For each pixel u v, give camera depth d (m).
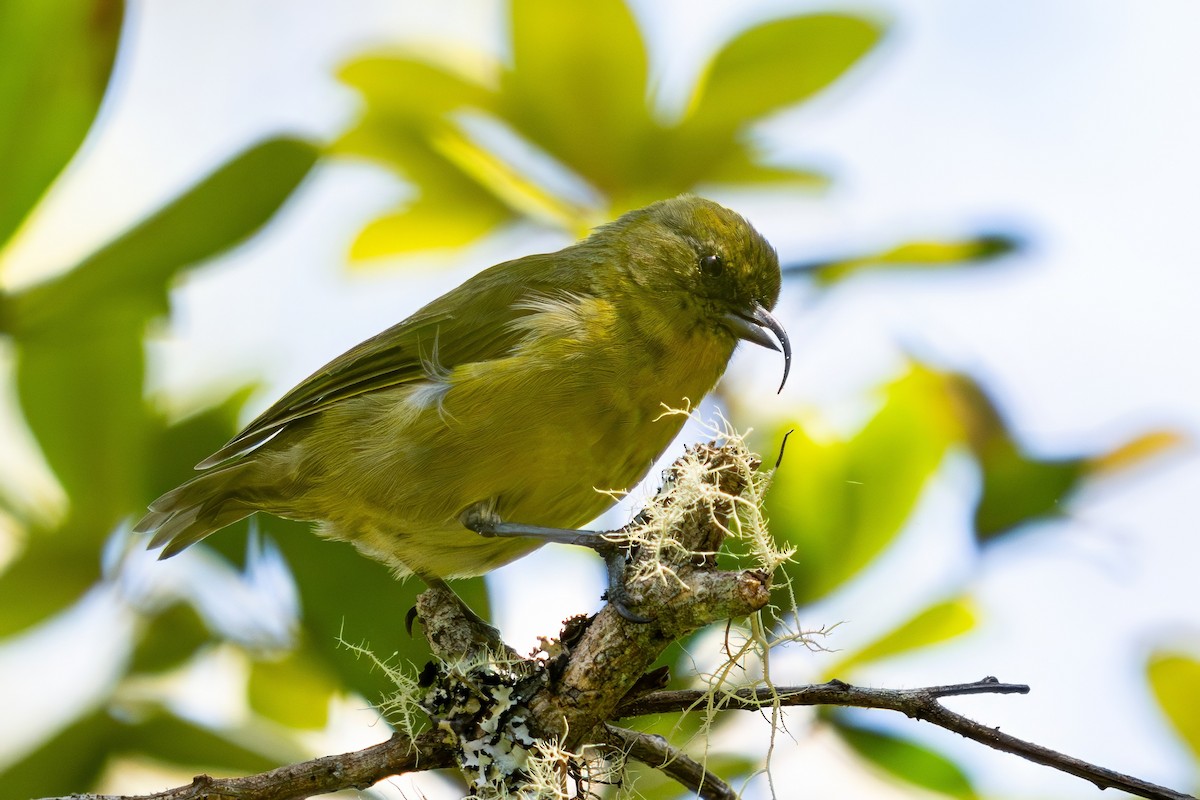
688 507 6.35
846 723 8.01
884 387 8.74
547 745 6.46
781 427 8.49
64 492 8.70
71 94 7.90
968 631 8.20
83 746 8.34
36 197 8.01
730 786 7.28
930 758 7.98
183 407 9.57
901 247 9.16
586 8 9.41
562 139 9.80
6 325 8.10
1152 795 6.06
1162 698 8.50
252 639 8.45
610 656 6.42
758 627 6.35
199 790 6.13
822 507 8.05
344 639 8.30
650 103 9.73
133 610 8.59
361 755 6.46
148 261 8.16
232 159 8.15
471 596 8.68
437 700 6.61
